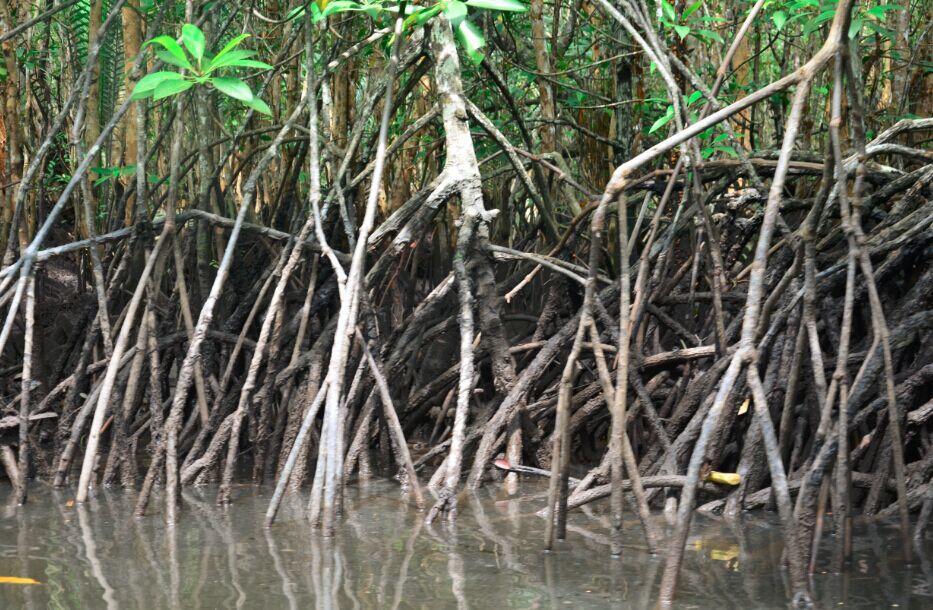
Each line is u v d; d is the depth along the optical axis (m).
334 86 7.56
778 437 5.00
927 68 7.54
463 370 5.00
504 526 4.41
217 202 7.59
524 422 5.63
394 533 4.29
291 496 5.29
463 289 5.24
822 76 7.64
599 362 4.07
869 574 3.56
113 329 6.77
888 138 5.76
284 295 6.44
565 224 8.77
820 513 3.68
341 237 7.49
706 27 7.21
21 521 4.61
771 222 3.50
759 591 3.33
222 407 6.18
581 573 3.58
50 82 9.95
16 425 5.43
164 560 3.80
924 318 5.04
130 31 7.64
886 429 4.73
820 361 3.89
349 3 4.77
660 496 4.93
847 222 3.80
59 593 3.34
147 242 6.30
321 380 6.08
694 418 4.98
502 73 8.05
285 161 8.66
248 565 3.71
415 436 7.07
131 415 5.89
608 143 7.96
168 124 7.22
